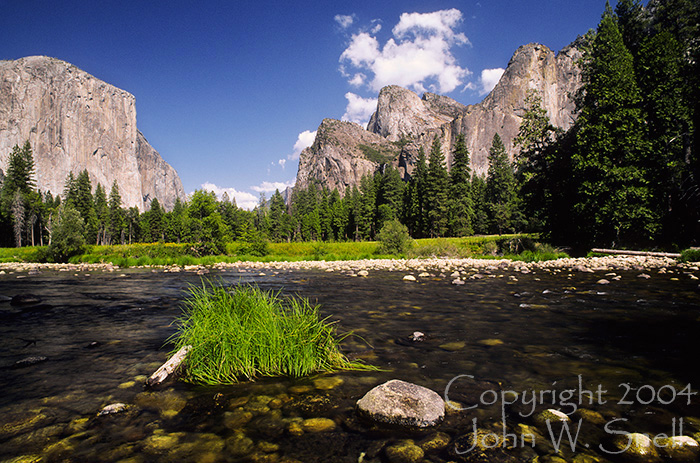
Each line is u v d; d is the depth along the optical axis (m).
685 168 23.50
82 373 3.89
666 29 28.91
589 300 8.04
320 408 2.96
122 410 2.94
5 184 68.69
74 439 2.47
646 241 24.47
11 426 2.67
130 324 6.46
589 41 26.98
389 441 2.42
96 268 22.34
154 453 2.29
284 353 3.84
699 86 23.20
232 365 3.75
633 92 23.17
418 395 2.88
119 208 96.56
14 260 31.84
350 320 6.43
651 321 5.95
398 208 84.69
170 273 18.59
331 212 94.94
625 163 23.02
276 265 25.28
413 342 4.98
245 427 2.63
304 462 2.16
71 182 91.38
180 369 3.81
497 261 22.58
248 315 4.23
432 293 9.75
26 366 4.14
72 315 7.31
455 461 2.14
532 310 7.12
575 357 4.20
